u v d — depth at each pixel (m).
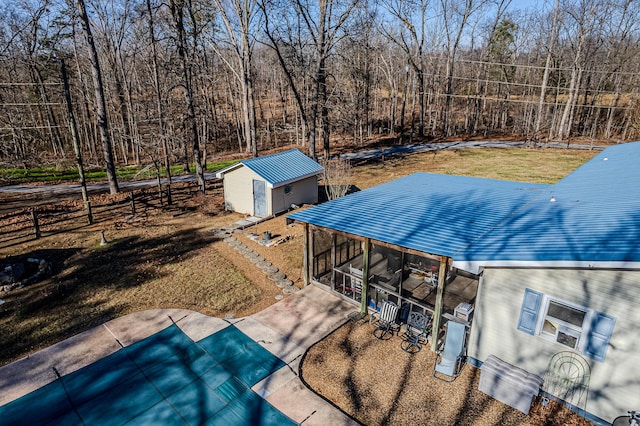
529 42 50.38
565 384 7.05
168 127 30.41
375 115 55.50
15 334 9.61
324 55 25.81
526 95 49.38
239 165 18.67
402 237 9.11
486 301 7.81
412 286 11.17
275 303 11.03
